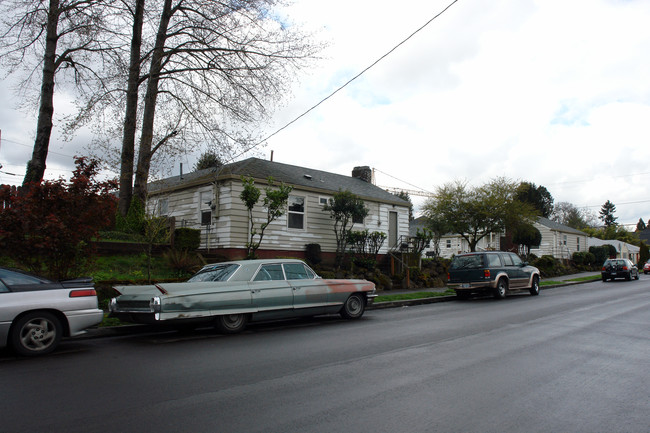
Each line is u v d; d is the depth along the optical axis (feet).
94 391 17.13
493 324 34.40
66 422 13.91
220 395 16.69
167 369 20.61
